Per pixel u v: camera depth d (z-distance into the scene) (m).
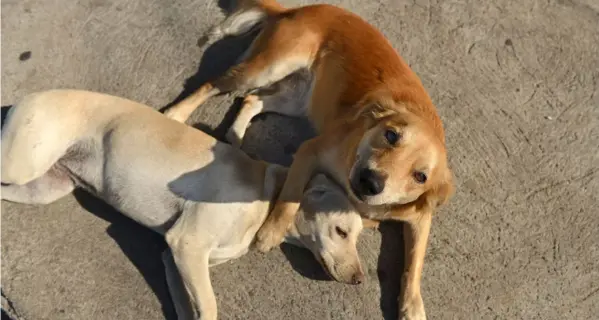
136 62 3.45
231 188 2.81
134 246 3.02
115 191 2.80
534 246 3.37
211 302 2.72
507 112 3.70
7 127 2.68
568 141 3.68
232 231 2.80
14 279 2.86
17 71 3.32
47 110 2.71
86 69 3.39
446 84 3.72
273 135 3.44
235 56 3.57
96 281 2.93
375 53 3.22
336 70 3.23
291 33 3.25
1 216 2.96
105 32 3.49
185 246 2.71
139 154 2.76
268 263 3.10
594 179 3.59
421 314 3.01
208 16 3.64
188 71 3.48
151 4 3.62
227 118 3.39
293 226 2.92
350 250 2.90
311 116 3.43
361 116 2.91
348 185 2.81
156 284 2.96
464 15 3.97
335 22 3.33
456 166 3.50
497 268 3.29
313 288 3.09
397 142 2.67
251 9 3.49
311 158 2.91
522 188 3.51
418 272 3.06
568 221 3.46
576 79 3.88
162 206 2.79
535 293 3.27
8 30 3.41
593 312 3.27
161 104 3.38
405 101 2.98
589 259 3.39
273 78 3.29
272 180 2.95
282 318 3.01
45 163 2.73
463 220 3.38
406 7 3.92
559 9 4.11
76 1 3.55
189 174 2.78
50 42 3.43
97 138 2.80
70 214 3.03
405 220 3.06
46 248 2.94
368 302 3.11
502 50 3.90
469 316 3.17
